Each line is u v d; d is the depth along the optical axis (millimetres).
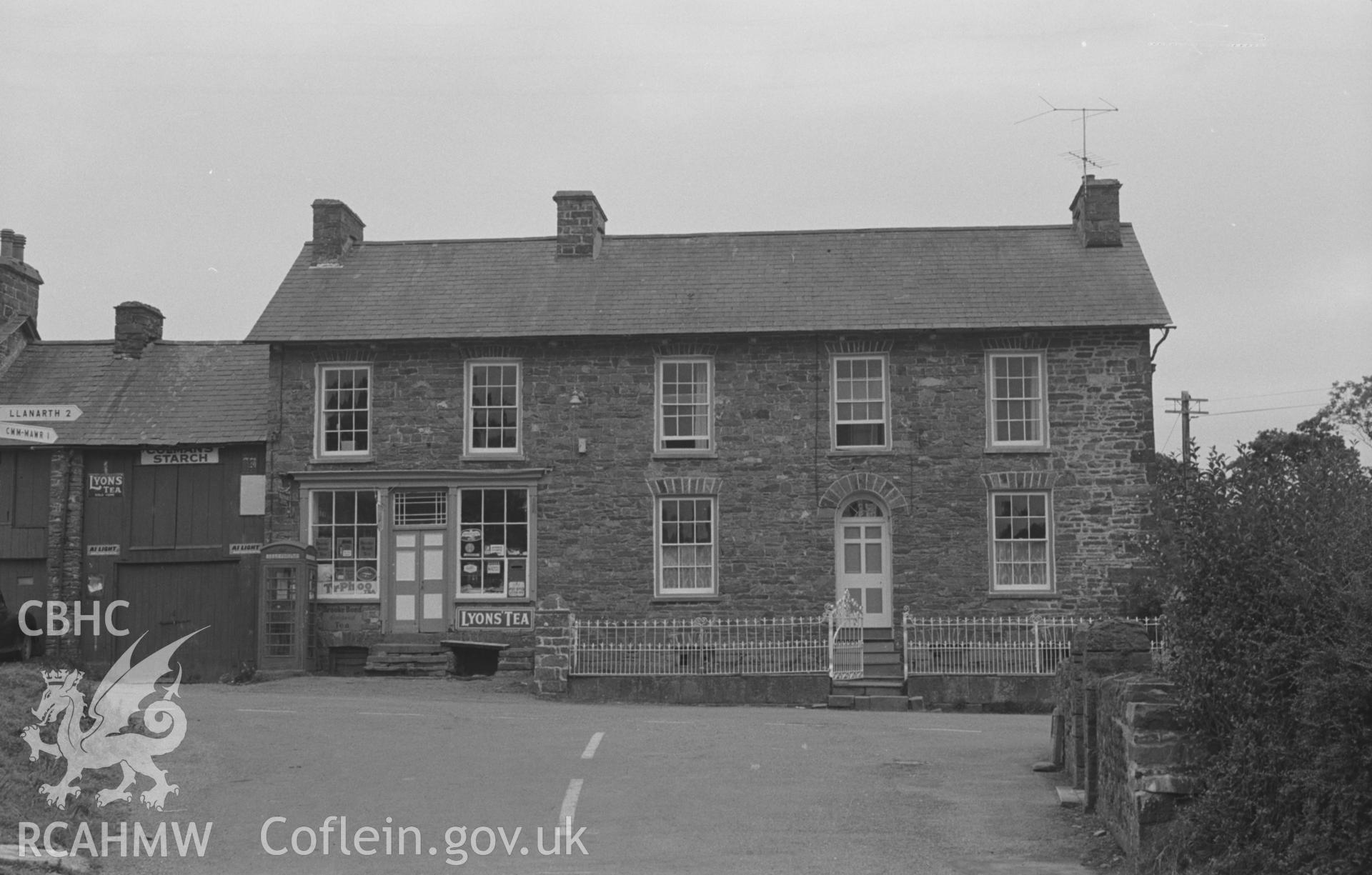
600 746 16375
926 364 27531
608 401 27938
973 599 26750
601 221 31000
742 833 12023
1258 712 9523
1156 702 10531
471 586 27969
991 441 27250
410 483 28172
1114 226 29219
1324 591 9406
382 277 30047
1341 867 8633
